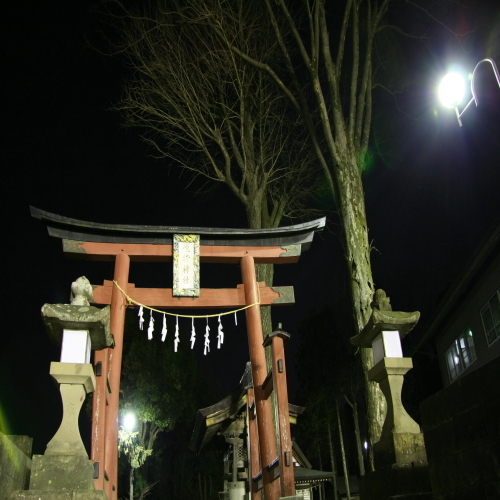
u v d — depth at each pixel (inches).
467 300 658.8
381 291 277.7
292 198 681.0
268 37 624.4
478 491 153.2
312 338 1161.4
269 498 339.6
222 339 392.2
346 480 1055.6
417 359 915.4
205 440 692.7
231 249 424.8
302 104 516.4
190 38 619.5
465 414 161.5
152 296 395.9
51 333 257.8
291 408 604.7
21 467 230.2
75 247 401.1
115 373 355.3
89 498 206.4
